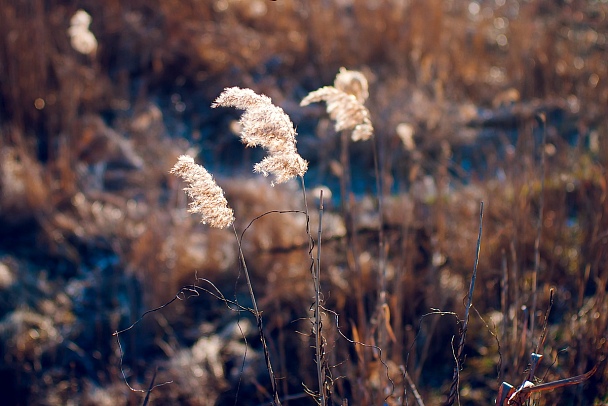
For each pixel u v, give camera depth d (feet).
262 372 10.43
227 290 12.16
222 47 19.89
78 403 10.46
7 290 12.17
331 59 20.07
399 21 20.71
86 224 14.05
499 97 15.93
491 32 22.30
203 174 5.23
